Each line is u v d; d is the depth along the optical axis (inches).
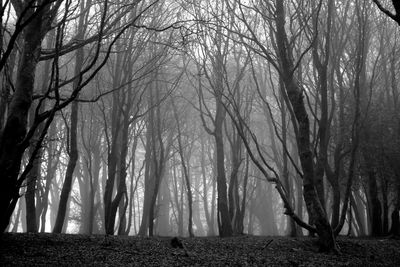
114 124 711.1
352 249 484.1
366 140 756.6
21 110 300.7
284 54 467.2
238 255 398.9
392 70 770.8
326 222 450.9
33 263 285.6
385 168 758.5
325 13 624.1
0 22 253.0
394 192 834.2
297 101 455.2
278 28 470.3
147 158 995.3
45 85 707.4
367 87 838.5
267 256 403.9
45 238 390.3
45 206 970.7
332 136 799.1
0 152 288.8
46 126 254.8
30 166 269.7
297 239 532.7
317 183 505.7
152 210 691.4
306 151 451.2
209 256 381.1
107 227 589.9
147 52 764.6
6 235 380.8
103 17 250.8
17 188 271.6
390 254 491.5
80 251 343.9
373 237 734.5
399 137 747.4
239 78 705.6
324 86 503.5
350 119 759.7
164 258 352.2
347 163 816.3
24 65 309.1
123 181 624.7
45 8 326.3
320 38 616.7
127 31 653.3
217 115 709.3
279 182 468.4
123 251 363.3
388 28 807.1
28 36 314.7
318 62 506.3
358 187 872.3
